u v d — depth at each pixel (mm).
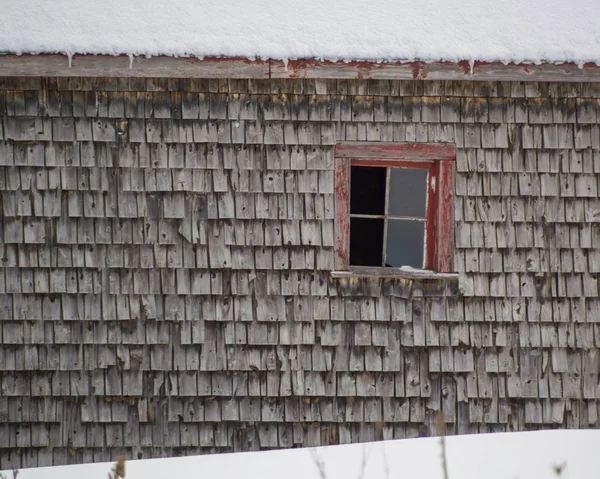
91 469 15102
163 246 17906
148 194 17891
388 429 17969
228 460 14688
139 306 17906
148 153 17891
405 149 18000
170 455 17891
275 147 17969
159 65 17156
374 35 17375
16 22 17234
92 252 17859
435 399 18047
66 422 17859
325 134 18000
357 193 21578
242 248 17969
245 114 17969
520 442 14711
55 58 16891
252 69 17266
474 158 18094
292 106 18000
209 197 17969
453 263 18078
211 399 17953
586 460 13875
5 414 17781
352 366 18000
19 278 17781
